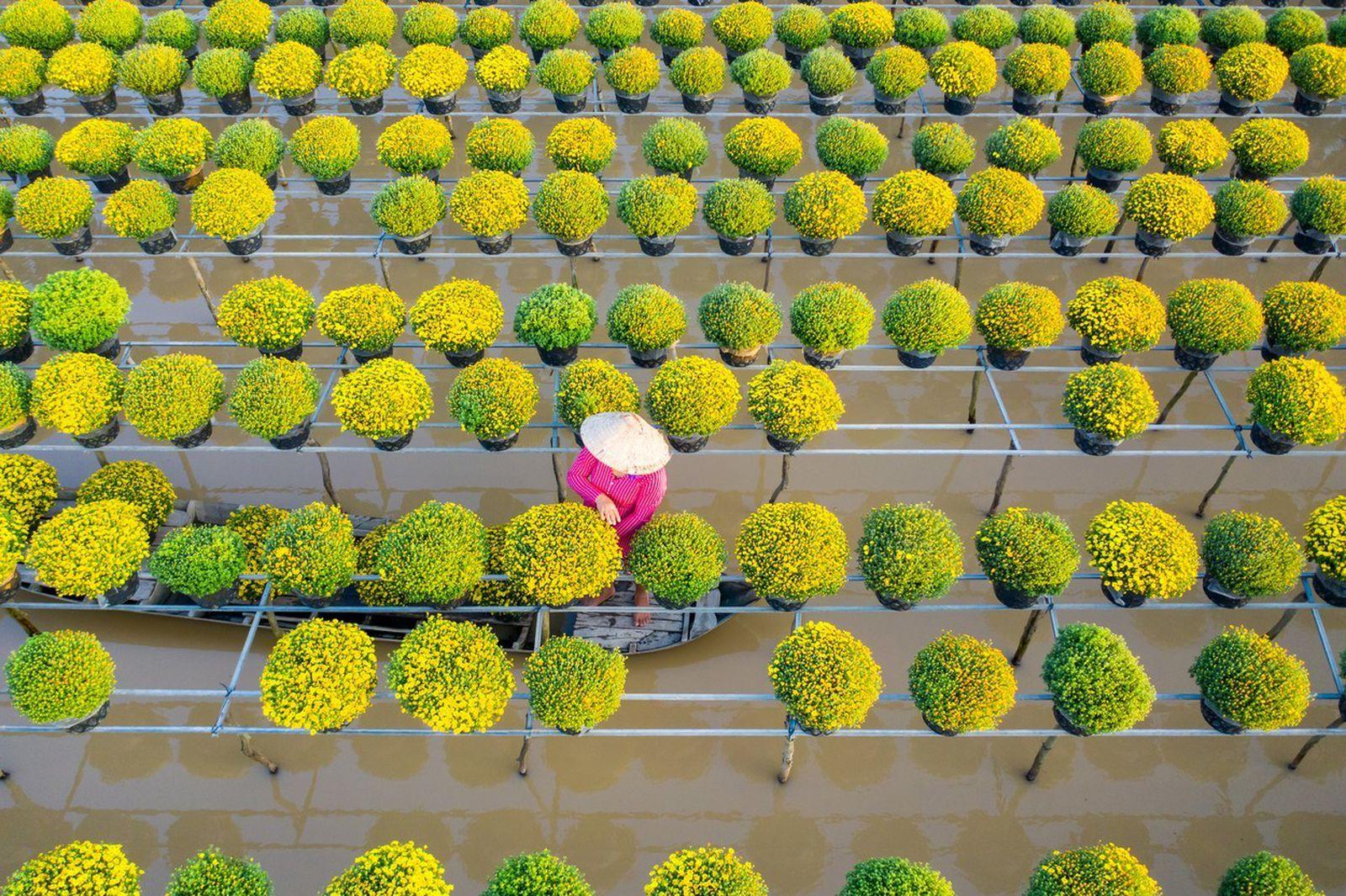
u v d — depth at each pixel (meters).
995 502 12.20
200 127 14.49
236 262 15.23
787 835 9.70
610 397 10.98
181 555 9.56
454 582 9.55
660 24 17.25
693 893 7.83
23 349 12.30
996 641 11.20
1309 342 12.09
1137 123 14.62
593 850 9.56
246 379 10.79
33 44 16.95
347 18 16.98
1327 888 9.42
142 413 10.62
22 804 9.76
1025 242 15.92
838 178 13.49
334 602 10.59
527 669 9.04
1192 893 9.38
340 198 16.09
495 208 13.20
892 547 9.65
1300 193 13.66
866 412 13.52
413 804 9.84
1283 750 10.33
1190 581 9.63
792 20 17.31
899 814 9.87
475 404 10.81
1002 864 9.53
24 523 10.34
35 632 10.61
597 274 15.21
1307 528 10.09
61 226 13.20
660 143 14.41
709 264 15.44
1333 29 17.56
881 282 15.28
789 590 9.52
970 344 14.34
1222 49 17.88
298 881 9.32
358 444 13.03
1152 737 10.09
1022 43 19.31
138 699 10.53
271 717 8.63
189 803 9.79
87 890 7.73
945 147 14.48
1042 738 10.39
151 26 16.92
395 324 12.00
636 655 10.75
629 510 10.32
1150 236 13.64
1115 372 11.16
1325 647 9.84
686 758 10.23
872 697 8.88
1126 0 20.61
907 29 17.16
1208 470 12.92
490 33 17.00
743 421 13.41
